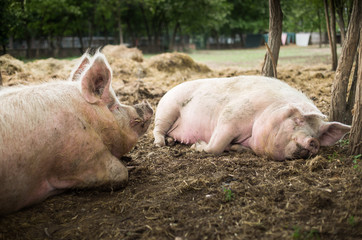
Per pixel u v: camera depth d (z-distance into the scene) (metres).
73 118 3.47
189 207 3.38
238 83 5.37
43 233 3.05
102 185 3.67
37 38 41.78
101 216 3.30
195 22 41.69
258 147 4.71
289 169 4.02
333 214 3.05
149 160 4.88
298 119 4.36
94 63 3.63
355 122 4.25
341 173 3.82
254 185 3.73
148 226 3.08
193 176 4.11
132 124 4.20
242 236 2.85
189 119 5.62
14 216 3.24
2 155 3.01
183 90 5.89
